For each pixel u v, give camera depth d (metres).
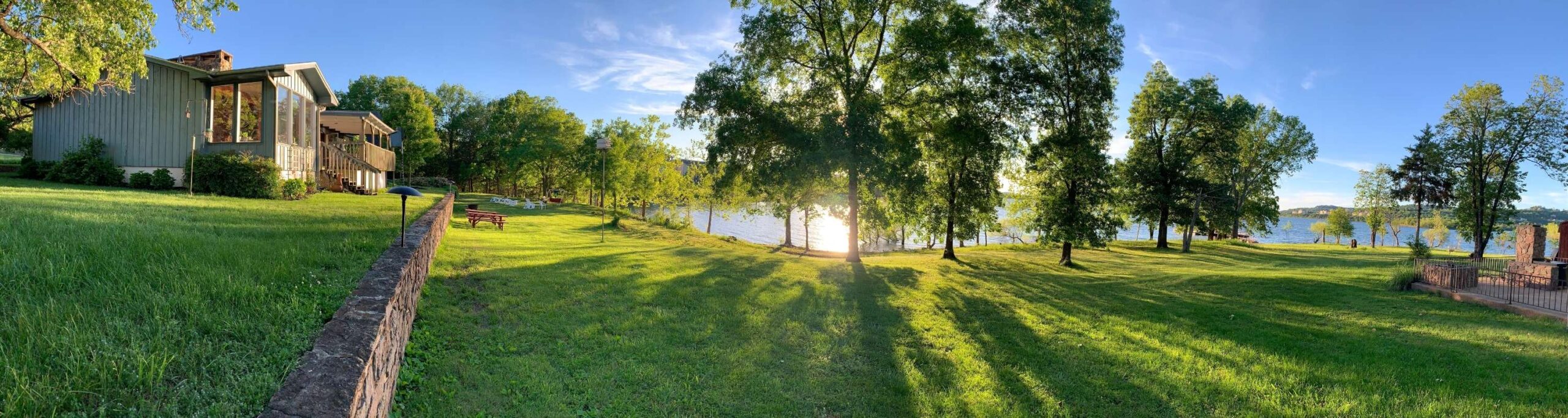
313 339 4.20
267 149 18.28
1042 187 24.05
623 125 45.22
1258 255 30.64
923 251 34.22
